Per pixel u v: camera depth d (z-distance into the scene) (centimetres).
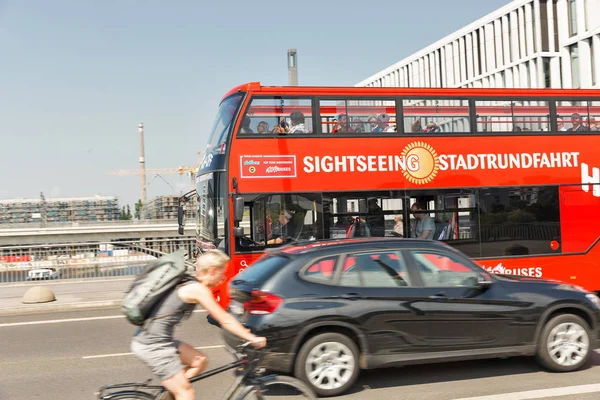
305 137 1085
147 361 437
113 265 1848
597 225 1198
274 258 677
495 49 5012
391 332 639
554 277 1168
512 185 1165
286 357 612
